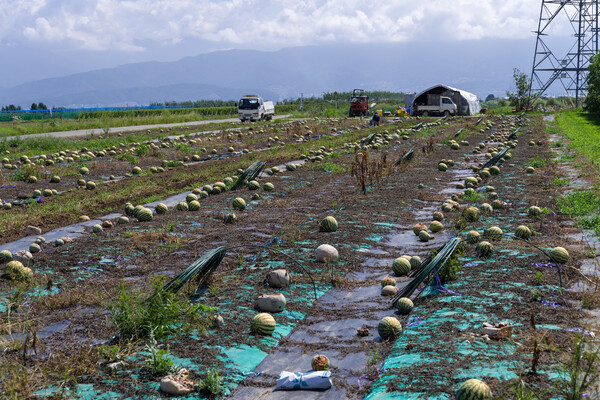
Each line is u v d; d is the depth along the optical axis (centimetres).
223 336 750
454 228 1298
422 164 2497
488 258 1033
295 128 4606
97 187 2075
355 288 959
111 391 609
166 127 5197
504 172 2195
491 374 580
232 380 641
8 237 1380
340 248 1157
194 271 847
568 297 812
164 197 1859
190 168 2566
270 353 717
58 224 1507
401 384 591
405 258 1028
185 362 678
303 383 621
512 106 8325
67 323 809
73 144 3381
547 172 2138
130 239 1252
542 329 695
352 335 767
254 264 1057
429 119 6331
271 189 1872
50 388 613
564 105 9144
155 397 598
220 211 1559
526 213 1421
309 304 884
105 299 880
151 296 787
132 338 725
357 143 3300
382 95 12012
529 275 914
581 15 7988
